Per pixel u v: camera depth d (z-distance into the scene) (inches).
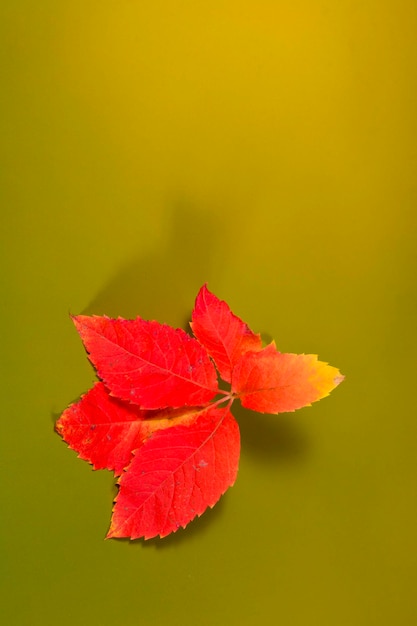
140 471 32.3
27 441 33.1
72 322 33.5
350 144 35.4
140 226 34.0
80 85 33.7
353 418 34.9
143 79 34.1
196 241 34.4
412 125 35.9
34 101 33.5
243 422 34.2
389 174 35.7
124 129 34.0
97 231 33.8
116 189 33.9
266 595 33.8
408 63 35.8
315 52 35.2
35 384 33.3
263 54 34.8
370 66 35.5
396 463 35.1
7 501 32.9
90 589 33.0
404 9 35.8
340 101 35.4
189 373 32.9
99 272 33.8
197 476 32.5
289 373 33.0
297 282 35.0
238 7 34.6
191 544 33.5
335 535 34.4
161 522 32.3
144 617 33.2
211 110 34.5
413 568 34.9
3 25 33.4
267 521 34.1
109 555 33.1
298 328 35.0
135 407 32.9
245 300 34.7
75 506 33.1
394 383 35.4
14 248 33.4
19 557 32.8
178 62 34.3
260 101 34.8
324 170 35.3
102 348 32.4
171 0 34.1
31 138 33.5
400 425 35.2
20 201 33.4
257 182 34.8
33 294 33.4
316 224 35.2
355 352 35.2
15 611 32.7
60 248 33.6
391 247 35.7
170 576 33.4
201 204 34.5
